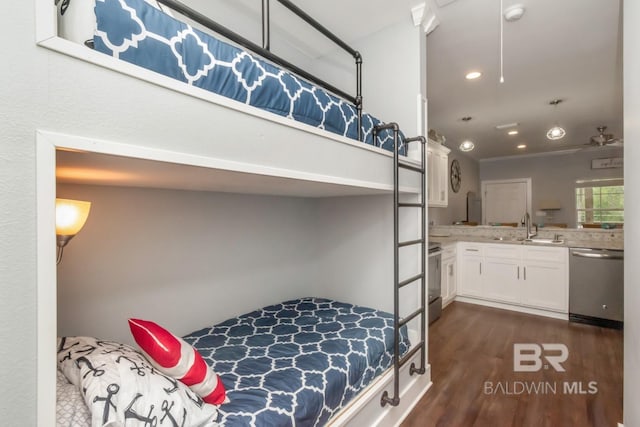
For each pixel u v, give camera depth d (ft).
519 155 23.95
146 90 2.40
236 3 6.73
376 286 8.07
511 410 6.46
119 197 5.27
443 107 13.46
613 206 20.80
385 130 6.46
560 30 7.91
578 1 6.82
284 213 8.46
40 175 1.88
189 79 3.07
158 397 3.02
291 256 8.66
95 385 2.77
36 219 1.87
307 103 4.45
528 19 7.48
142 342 3.45
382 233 7.95
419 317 7.23
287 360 5.09
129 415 2.75
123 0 2.64
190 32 3.11
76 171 3.18
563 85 11.22
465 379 7.69
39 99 1.88
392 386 6.07
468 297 14.33
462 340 9.99
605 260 11.24
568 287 11.89
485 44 8.63
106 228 5.12
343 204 8.71
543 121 15.34
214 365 4.91
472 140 19.34
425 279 7.20
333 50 8.76
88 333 4.91
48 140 1.90
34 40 1.86
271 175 3.50
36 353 1.89
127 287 5.37
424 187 7.19
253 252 7.66
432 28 7.63
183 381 3.53
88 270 4.92
